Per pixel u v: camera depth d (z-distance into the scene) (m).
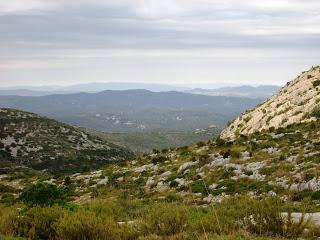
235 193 32.88
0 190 54.94
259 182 34.00
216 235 12.55
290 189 30.28
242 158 42.72
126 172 51.72
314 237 12.54
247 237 12.18
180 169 44.62
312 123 52.50
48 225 14.45
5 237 13.42
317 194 27.34
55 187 24.38
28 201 23.58
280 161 38.41
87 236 13.21
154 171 48.81
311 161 35.91
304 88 77.38
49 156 184.75
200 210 18.91
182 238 12.69
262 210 13.60
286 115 69.56
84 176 57.62
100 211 19.59
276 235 12.56
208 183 37.19
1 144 188.75
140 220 15.59
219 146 53.75
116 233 13.38
